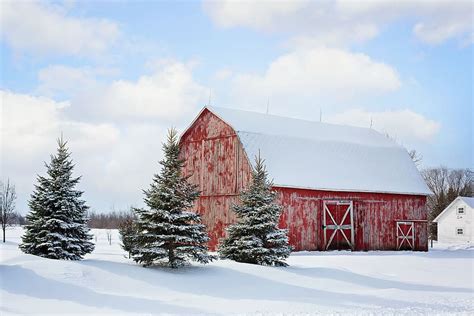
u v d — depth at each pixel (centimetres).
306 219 3691
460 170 11262
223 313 1410
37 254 2102
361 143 4419
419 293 1919
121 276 1817
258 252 2320
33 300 1454
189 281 1888
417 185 4347
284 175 3638
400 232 4184
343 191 3869
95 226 9288
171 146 2172
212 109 3862
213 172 3794
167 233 2092
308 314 1422
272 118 4272
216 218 3716
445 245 6203
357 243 3925
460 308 1611
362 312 1483
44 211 2138
